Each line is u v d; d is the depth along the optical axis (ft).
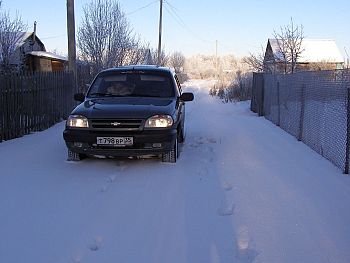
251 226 13.83
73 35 49.29
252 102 60.95
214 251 12.01
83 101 24.77
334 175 20.39
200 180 19.45
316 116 27.17
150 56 112.57
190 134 34.32
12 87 31.17
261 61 94.84
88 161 23.15
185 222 14.20
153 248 12.20
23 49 91.71
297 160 23.90
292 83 34.45
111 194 17.24
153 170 21.26
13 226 13.76
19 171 20.77
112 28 77.71
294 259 11.50
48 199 16.52
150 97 24.57
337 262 11.35
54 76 40.93
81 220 14.34
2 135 30.07
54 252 11.93
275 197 16.88
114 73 26.63
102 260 11.44
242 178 19.83
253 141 30.81
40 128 36.58
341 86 23.35
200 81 257.75
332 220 14.38
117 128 21.02
